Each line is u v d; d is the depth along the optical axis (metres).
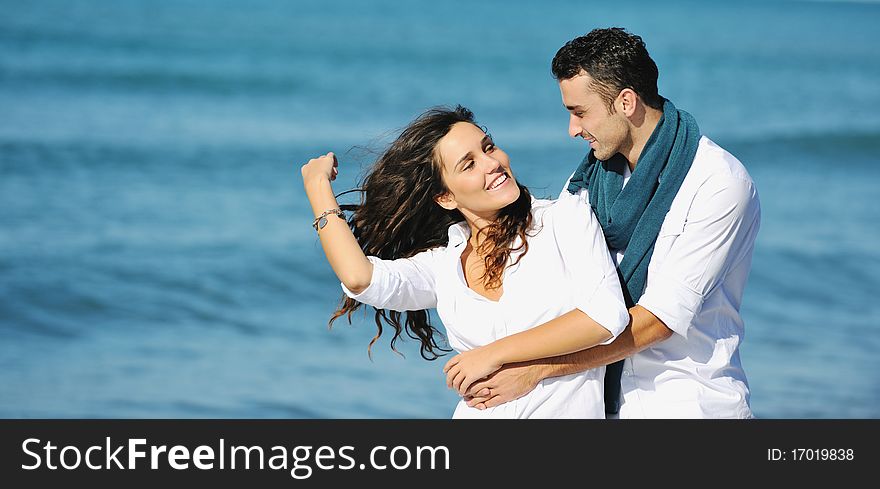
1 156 26.05
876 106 43.59
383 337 14.77
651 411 5.27
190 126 31.58
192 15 63.09
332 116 35.34
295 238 20.17
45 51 44.41
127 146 28.03
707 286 5.07
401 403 12.31
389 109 37.53
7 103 33.69
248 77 42.12
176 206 22.36
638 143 5.18
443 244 5.52
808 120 38.44
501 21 80.00
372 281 5.21
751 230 5.21
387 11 82.94
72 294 16.77
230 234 20.30
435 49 55.88
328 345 14.47
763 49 67.38
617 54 5.05
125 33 51.59
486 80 46.12
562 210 5.07
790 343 14.56
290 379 13.11
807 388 12.67
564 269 5.04
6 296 16.48
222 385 12.94
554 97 41.84
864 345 14.56
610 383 5.32
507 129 33.91
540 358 4.92
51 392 12.66
